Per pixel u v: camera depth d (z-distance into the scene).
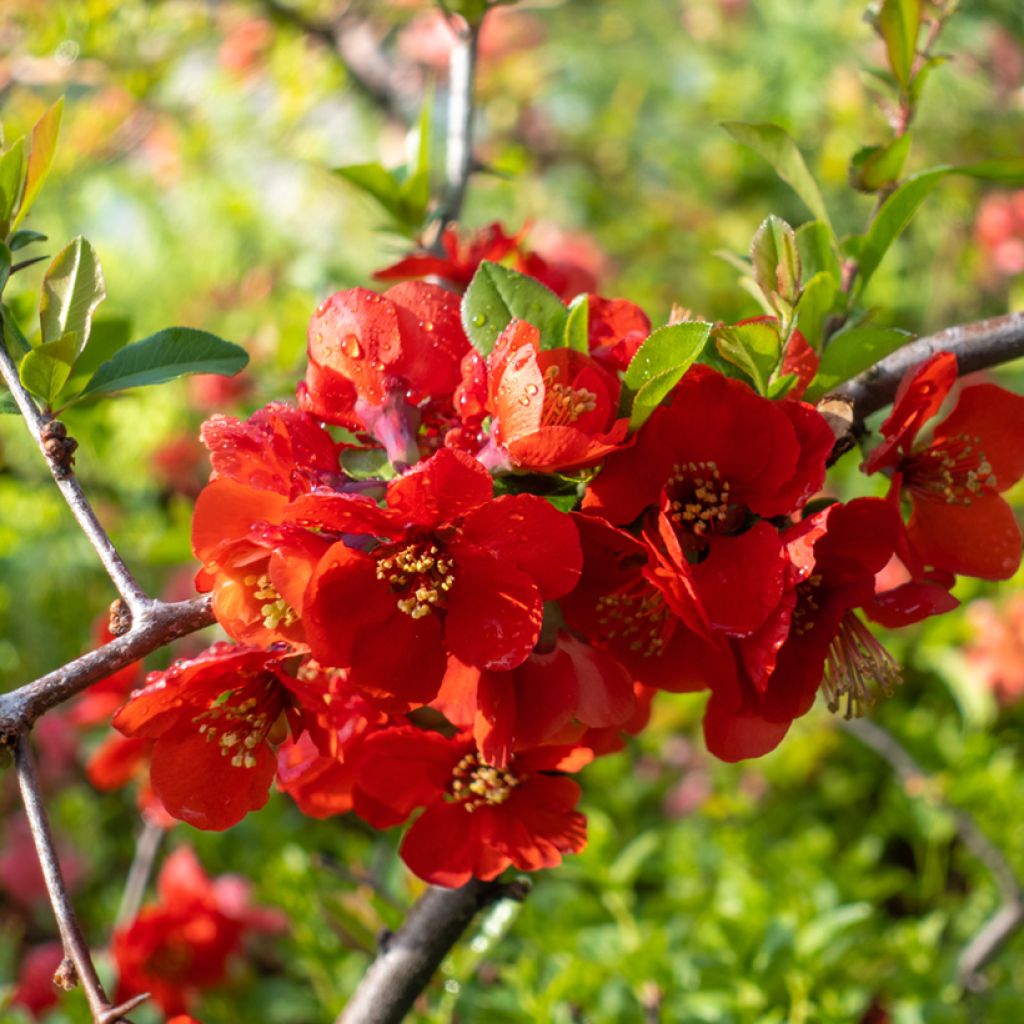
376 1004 0.55
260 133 1.41
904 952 0.76
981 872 0.97
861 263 0.55
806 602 0.49
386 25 1.43
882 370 0.53
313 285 1.02
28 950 1.08
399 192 0.63
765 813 1.10
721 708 0.49
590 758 0.51
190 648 1.11
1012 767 1.01
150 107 1.35
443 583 0.47
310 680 0.51
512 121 1.62
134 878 0.83
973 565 0.52
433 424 0.50
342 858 1.00
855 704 0.51
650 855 0.94
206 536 0.47
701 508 0.48
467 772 0.51
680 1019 0.69
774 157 0.55
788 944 0.69
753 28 1.67
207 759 0.48
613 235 1.45
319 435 0.49
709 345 0.50
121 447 1.14
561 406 0.48
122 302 1.30
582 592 0.49
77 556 1.15
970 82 1.40
